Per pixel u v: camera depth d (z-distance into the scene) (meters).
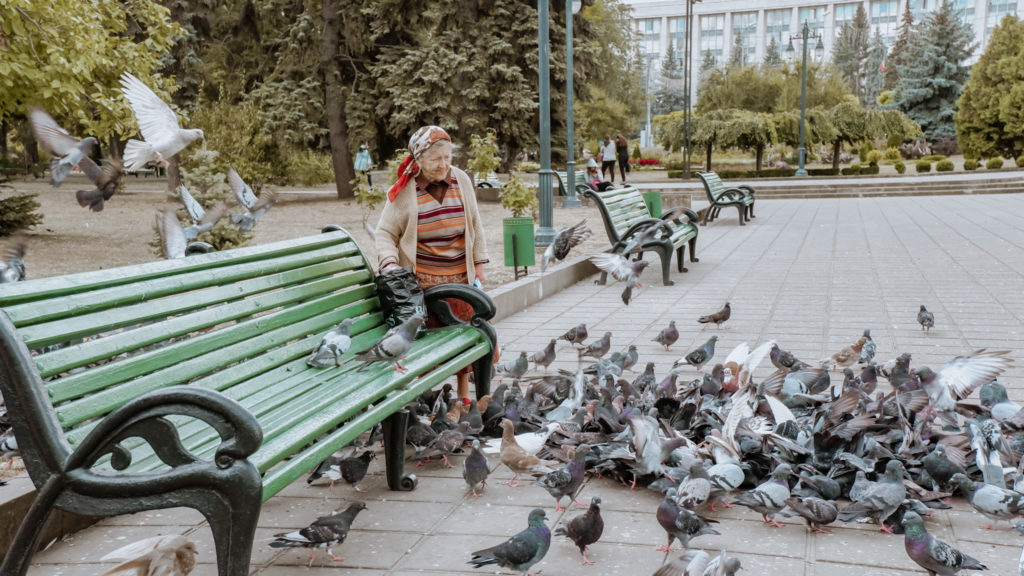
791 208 26.89
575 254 13.90
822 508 3.92
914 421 5.05
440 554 3.83
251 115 26.69
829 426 4.68
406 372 4.45
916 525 3.51
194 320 3.82
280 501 4.52
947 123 66.62
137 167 5.07
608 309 10.09
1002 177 34.88
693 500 3.85
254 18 32.41
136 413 2.89
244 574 2.88
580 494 4.57
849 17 141.88
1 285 3.02
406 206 5.62
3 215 16.81
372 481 4.83
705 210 22.23
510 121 27.48
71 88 11.79
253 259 4.43
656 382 6.55
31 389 2.88
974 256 13.59
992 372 4.83
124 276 3.52
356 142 28.20
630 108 71.31
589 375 6.84
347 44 28.11
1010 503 3.88
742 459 4.56
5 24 11.19
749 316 9.34
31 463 2.94
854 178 41.19
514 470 4.60
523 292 10.23
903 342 7.82
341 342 4.54
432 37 27.28
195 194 11.54
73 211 23.17
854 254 14.38
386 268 5.52
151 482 2.89
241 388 4.01
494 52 27.05
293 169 34.50
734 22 147.38
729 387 5.84
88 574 3.63
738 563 3.31
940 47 66.69
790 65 64.62
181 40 32.12
